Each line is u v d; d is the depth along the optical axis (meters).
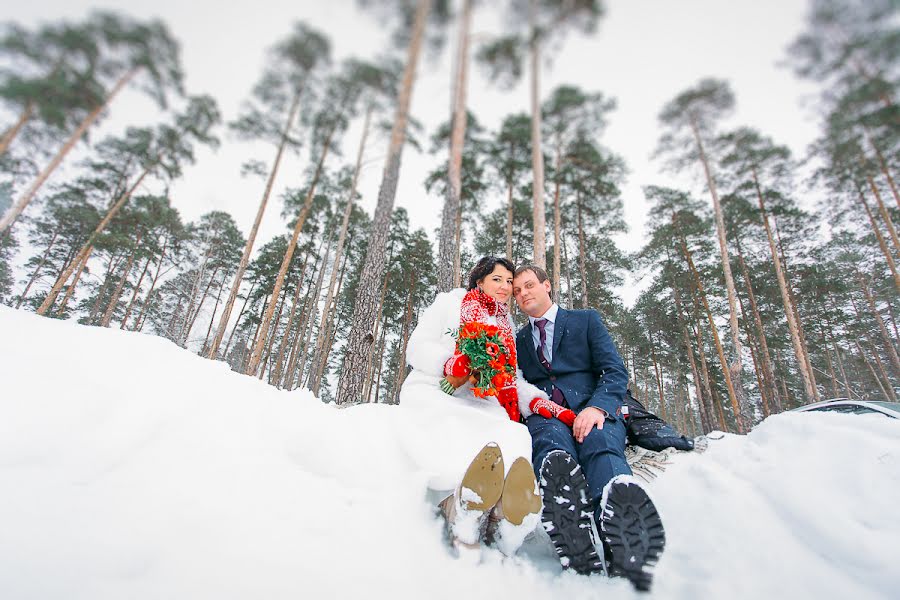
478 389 1.79
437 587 1.06
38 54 9.70
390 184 7.84
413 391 1.80
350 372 6.11
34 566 0.75
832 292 20.30
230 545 0.94
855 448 1.49
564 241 19.98
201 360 1.77
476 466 1.25
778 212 16.47
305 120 14.73
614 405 1.77
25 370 1.20
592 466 1.53
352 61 12.62
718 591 1.19
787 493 1.46
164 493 1.02
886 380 21.36
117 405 1.22
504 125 16.44
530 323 2.20
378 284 6.96
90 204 17.06
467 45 8.88
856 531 1.22
